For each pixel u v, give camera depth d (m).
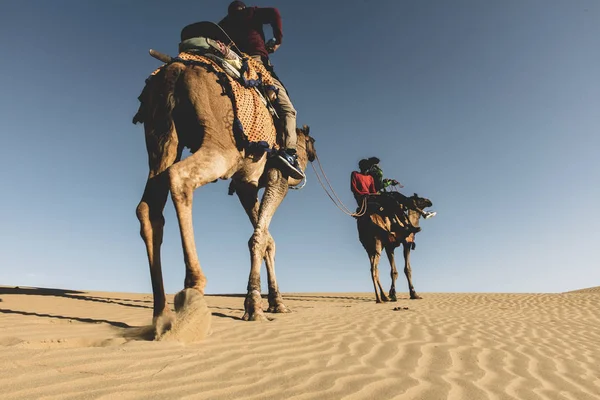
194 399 2.95
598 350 6.43
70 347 3.96
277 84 7.30
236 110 6.02
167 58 6.00
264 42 7.58
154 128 5.68
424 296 20.00
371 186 15.51
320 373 3.81
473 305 14.00
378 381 3.72
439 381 3.94
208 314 4.49
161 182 5.42
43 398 2.67
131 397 2.85
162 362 3.63
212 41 6.26
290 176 7.89
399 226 15.80
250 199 8.66
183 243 4.96
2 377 2.92
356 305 13.11
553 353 5.87
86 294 12.31
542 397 3.83
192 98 5.70
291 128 7.34
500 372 4.55
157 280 5.10
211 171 5.47
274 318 7.29
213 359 3.91
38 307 7.33
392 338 5.82
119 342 4.16
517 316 10.51
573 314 11.68
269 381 3.48
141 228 5.21
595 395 4.08
